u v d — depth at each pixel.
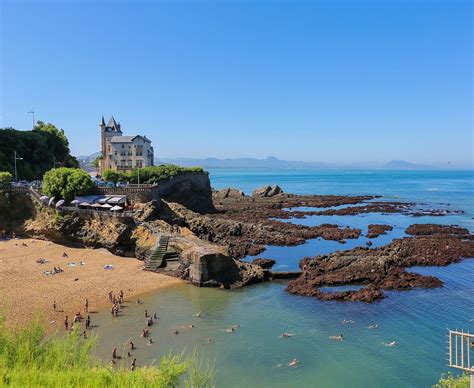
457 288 61.72
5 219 88.12
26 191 90.25
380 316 51.78
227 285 63.03
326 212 143.88
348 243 94.62
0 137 121.12
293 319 51.22
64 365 24.77
